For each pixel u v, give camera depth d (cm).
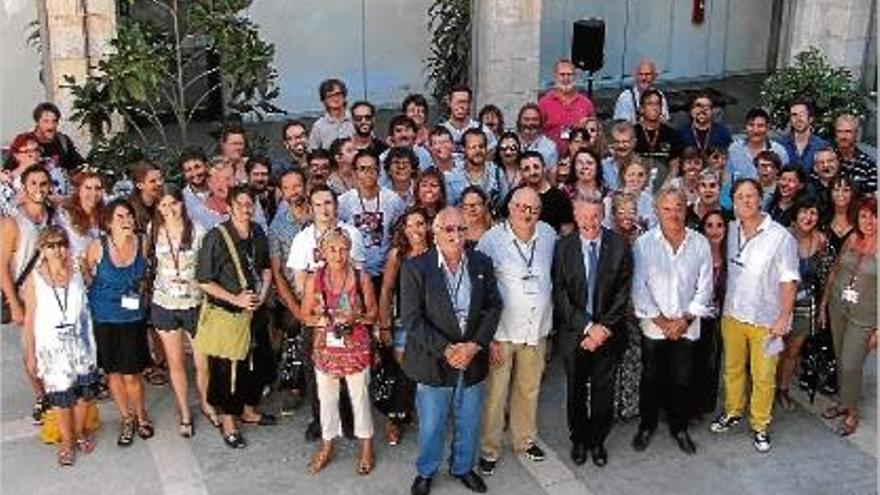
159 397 853
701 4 1608
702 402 811
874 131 1302
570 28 1561
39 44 1170
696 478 765
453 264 693
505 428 809
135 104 1004
